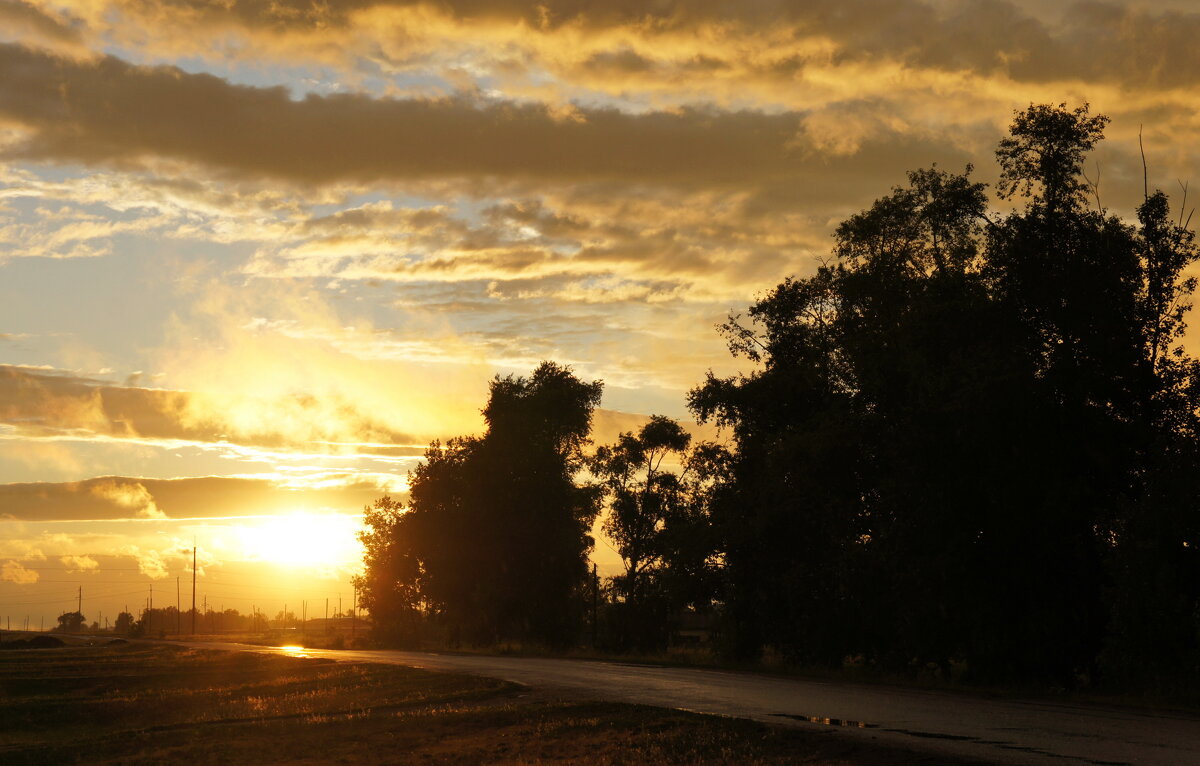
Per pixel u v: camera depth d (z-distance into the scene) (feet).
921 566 96.07
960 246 115.24
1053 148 104.32
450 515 231.50
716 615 137.39
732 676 100.22
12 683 147.84
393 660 145.89
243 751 63.00
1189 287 100.73
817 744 47.80
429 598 246.27
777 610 122.62
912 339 104.37
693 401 139.13
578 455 237.04
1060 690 85.05
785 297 133.90
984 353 96.27
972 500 95.50
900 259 120.47
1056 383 97.09
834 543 117.19
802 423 128.06
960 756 42.88
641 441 215.72
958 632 97.50
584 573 226.17
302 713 82.12
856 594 110.22
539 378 242.99
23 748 73.56
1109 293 99.66
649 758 49.14
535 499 222.89
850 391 122.42
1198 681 76.84
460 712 69.56
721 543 130.11
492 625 223.71
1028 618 93.04
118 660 205.16
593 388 245.04
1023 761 41.29
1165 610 78.64
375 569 260.21
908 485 97.60
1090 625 92.73
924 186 119.03
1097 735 49.47
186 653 215.51
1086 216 103.45
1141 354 99.50
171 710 109.60
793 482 118.83
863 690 80.43
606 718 61.46
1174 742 46.75
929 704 67.51
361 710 79.51
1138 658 80.02
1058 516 92.73
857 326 123.54
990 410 92.53
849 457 112.78
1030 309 101.45
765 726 53.83
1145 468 96.12
